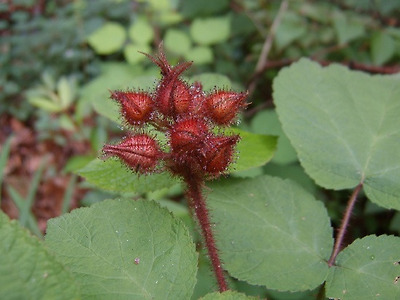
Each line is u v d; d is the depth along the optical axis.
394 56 0.27
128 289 0.11
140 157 0.11
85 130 0.30
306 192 0.14
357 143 0.14
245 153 0.15
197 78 0.16
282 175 0.22
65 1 0.39
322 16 0.27
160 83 0.12
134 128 0.12
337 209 0.23
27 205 0.23
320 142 0.14
